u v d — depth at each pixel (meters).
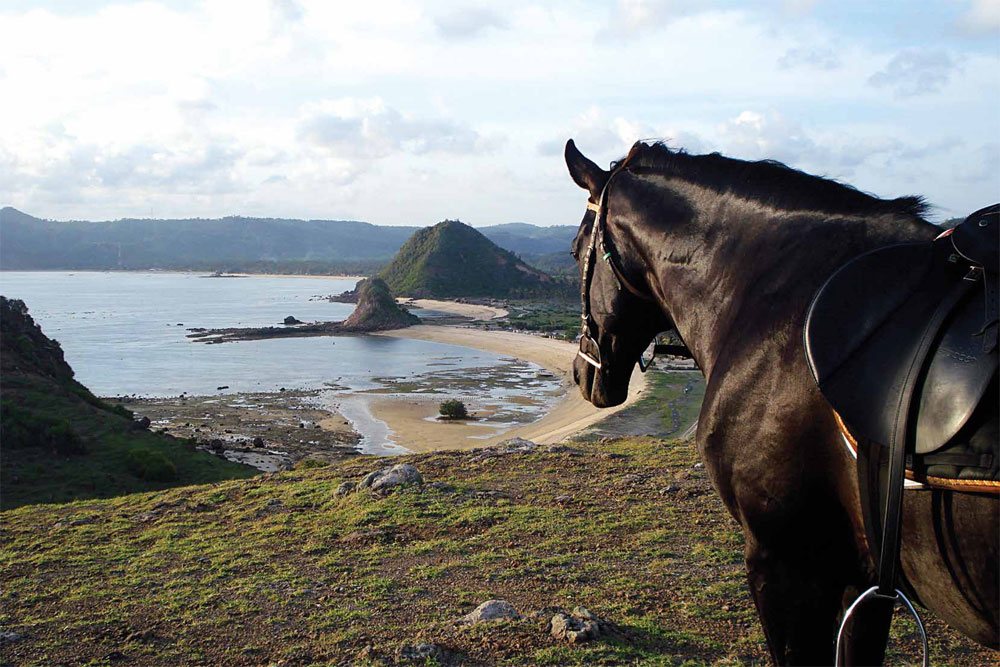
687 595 5.69
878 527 2.03
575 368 3.41
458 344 106.25
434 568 6.54
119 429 29.72
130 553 7.45
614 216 3.06
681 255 2.80
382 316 127.44
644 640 4.97
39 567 7.09
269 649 5.12
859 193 2.47
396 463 11.04
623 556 6.62
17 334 36.59
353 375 73.88
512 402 57.88
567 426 44.16
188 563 7.05
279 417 50.38
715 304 2.68
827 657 2.39
